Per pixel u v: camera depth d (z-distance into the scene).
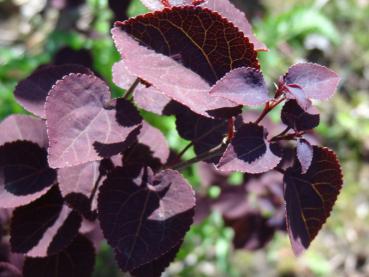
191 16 0.28
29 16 1.05
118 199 0.32
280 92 0.29
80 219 0.35
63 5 0.83
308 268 0.79
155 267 0.34
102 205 0.31
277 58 1.03
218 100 0.29
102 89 0.31
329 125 1.00
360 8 1.21
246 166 0.28
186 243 0.76
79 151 0.29
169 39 0.29
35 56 0.88
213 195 0.68
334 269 0.82
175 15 0.28
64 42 0.88
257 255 0.79
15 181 0.34
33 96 0.35
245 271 0.77
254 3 1.15
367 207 0.90
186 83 0.29
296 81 0.29
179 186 0.32
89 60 0.52
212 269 0.76
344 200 0.90
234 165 0.28
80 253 0.38
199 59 0.30
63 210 0.36
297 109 0.30
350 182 0.94
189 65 0.29
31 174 0.35
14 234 0.35
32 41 1.01
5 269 0.38
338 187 0.32
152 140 0.37
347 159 0.97
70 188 0.33
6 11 1.08
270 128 0.48
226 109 0.29
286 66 1.04
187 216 0.31
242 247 0.59
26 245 0.34
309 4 1.17
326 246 0.84
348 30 1.18
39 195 0.34
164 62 0.29
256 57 0.29
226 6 0.33
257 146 0.29
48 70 0.36
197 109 0.28
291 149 0.40
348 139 0.99
